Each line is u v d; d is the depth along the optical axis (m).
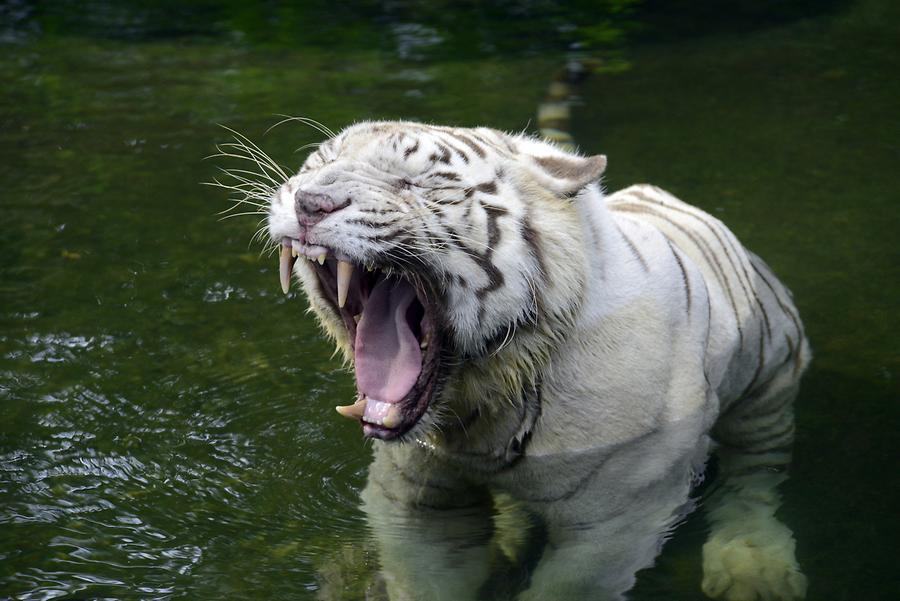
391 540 6.73
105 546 6.62
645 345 7.37
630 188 9.98
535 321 6.81
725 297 8.59
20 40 17.22
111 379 8.66
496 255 6.59
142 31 17.72
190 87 15.22
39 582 6.25
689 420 7.63
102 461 7.58
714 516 6.98
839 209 11.48
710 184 11.98
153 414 8.18
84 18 18.31
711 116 13.83
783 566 6.38
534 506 7.11
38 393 8.43
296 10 18.69
